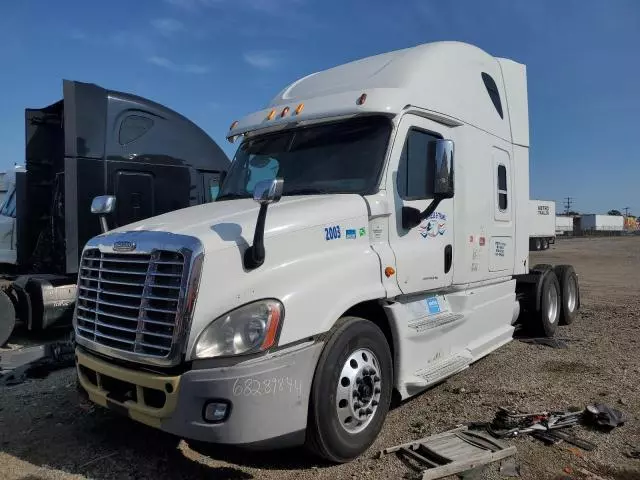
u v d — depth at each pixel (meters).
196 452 4.36
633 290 15.05
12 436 4.73
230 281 3.63
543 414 4.96
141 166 8.91
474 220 6.20
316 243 4.13
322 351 3.94
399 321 4.73
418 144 5.27
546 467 4.07
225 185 5.78
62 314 7.97
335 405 3.97
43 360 6.70
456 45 6.30
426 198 5.24
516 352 7.58
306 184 5.02
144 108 9.03
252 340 3.56
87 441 4.61
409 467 4.05
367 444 4.27
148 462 4.21
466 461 3.99
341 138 5.11
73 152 8.18
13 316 7.71
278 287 3.77
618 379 6.16
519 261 7.71
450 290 5.98
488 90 6.89
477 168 6.31
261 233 3.68
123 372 3.78
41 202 9.70
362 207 4.55
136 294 3.80
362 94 5.00
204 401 3.49
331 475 3.95
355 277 4.28
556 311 9.02
